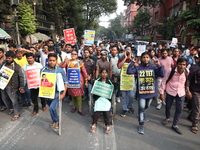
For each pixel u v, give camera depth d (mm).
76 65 4410
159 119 4492
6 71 3992
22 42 10391
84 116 4551
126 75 4480
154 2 24859
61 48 6352
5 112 4723
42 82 3463
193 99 3861
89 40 8508
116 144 3328
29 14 9539
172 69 3801
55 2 19422
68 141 3391
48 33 21203
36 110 4566
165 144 3369
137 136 3637
